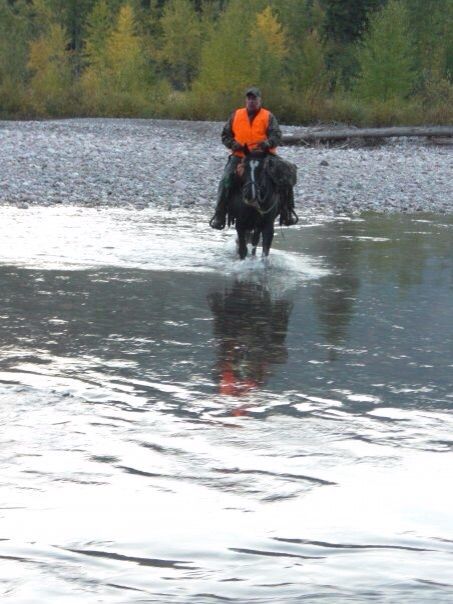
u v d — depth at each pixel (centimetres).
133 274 1338
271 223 1460
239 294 1221
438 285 1327
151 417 691
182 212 2075
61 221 1841
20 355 873
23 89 5275
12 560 435
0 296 1152
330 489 548
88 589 403
